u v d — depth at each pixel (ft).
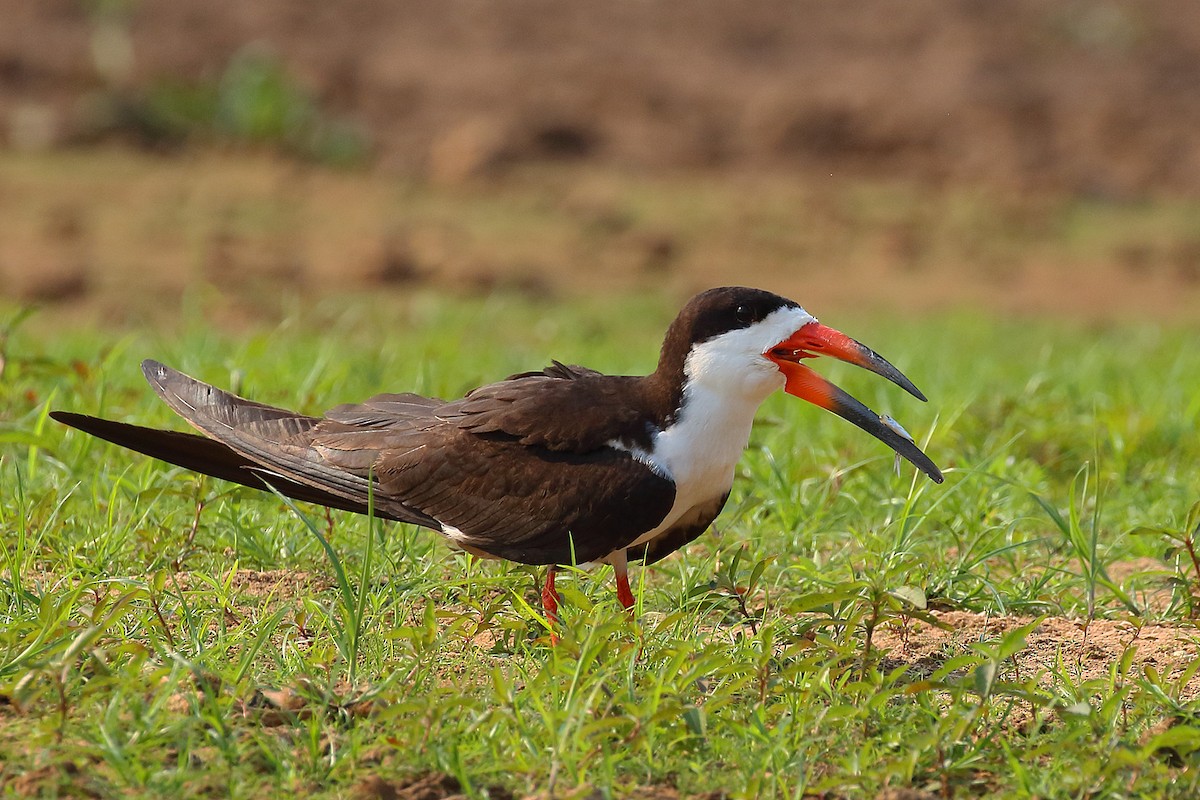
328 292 87.35
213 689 25.27
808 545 35.83
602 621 27.81
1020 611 32.17
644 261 100.37
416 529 34.83
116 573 31.14
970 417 45.01
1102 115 136.67
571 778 22.79
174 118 115.44
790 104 131.13
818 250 106.22
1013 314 92.58
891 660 28.86
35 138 111.04
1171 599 32.53
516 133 122.52
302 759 23.15
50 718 23.49
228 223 98.48
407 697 25.14
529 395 30.22
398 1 150.20
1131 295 100.68
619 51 145.69
